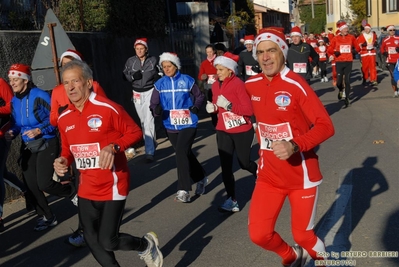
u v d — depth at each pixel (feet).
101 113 13.62
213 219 20.75
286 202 21.63
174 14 48.29
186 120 22.88
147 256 14.87
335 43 48.62
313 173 13.14
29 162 20.16
